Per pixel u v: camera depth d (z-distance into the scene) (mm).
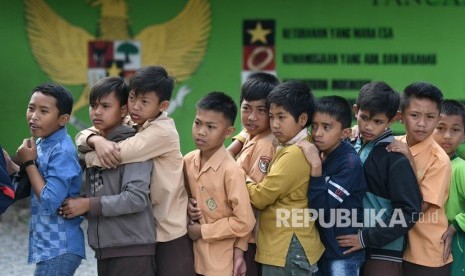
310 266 3348
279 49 7105
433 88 3562
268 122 3588
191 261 3406
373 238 3357
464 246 3643
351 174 3346
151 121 3385
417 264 3529
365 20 7074
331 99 3424
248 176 3562
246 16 7113
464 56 7051
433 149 3590
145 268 3320
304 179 3357
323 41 7086
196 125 3404
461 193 3801
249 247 3525
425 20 7047
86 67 7152
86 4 7137
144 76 3344
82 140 3420
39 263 3326
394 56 7082
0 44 7148
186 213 3443
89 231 3354
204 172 3420
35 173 3320
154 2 7129
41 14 7141
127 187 3258
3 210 3367
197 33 7141
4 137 7160
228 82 7145
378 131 3467
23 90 7164
